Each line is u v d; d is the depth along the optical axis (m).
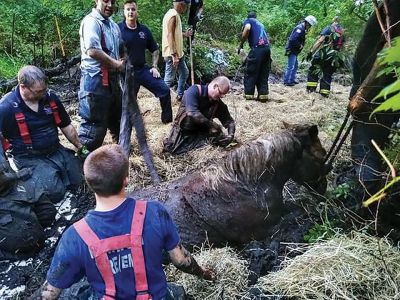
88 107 4.84
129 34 5.82
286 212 4.07
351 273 3.10
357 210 3.99
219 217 3.72
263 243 3.79
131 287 2.20
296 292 3.11
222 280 3.29
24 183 3.97
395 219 3.84
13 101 4.23
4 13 9.40
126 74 4.37
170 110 6.25
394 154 3.65
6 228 3.75
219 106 5.42
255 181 3.80
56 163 4.50
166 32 7.35
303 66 11.31
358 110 3.64
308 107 7.59
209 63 10.01
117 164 2.16
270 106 7.66
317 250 3.33
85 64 4.77
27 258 3.89
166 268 3.43
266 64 7.98
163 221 2.26
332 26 5.33
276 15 14.03
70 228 2.20
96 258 2.14
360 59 4.13
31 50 9.37
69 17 9.34
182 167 5.09
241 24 12.80
